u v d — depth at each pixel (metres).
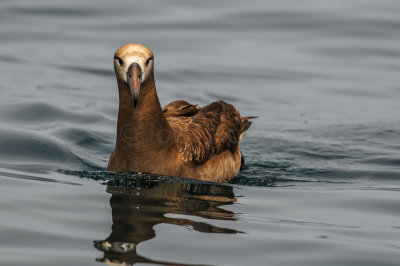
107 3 32.91
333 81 25.11
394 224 11.88
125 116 13.84
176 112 16.39
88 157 16.67
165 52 26.98
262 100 23.17
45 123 19.22
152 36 28.70
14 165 15.11
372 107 22.83
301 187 14.72
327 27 30.23
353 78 25.38
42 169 14.97
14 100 20.91
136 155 14.05
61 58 26.33
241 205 12.88
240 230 11.23
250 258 10.01
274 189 14.42
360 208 12.91
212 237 10.82
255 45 28.30
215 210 12.40
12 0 32.94
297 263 9.87
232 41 28.67
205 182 14.53
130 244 10.36
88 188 13.46
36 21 30.50
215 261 9.84
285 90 24.23
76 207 12.12
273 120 21.42
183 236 10.80
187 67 25.56
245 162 17.50
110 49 27.31
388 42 28.84
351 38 29.23
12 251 9.91
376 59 27.28
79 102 21.73
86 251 10.02
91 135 18.58
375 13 31.95
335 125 20.91
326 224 11.78
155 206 12.41
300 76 25.42
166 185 13.95
